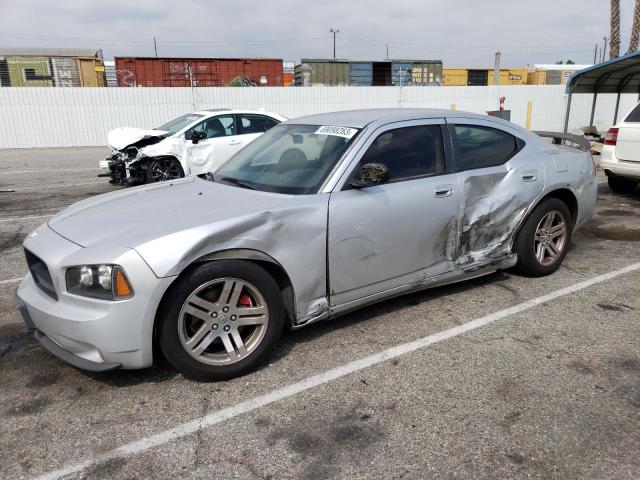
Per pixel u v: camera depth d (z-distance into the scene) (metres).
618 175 8.50
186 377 3.21
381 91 23.80
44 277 3.20
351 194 3.62
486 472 2.44
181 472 2.48
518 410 2.91
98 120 20.77
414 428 2.77
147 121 21.30
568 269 5.20
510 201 4.46
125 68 25.67
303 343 3.73
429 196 3.96
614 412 2.87
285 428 2.79
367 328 3.96
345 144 3.80
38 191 10.30
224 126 10.55
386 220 3.73
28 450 2.65
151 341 2.98
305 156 3.92
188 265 3.00
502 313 4.19
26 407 3.02
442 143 4.20
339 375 3.31
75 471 2.50
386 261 3.81
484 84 31.81
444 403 2.99
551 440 2.65
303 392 3.13
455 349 3.62
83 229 3.28
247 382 3.24
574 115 25.69
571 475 2.41
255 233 3.21
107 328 2.88
